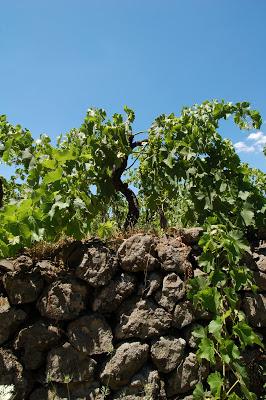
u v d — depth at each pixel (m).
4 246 2.52
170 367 2.62
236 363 2.49
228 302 2.79
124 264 2.71
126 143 3.59
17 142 3.48
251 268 2.98
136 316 2.64
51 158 3.06
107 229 2.96
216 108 3.64
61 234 2.88
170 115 3.76
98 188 3.42
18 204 2.67
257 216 3.21
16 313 2.52
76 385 2.51
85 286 2.63
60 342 2.54
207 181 3.37
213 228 2.72
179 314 2.72
